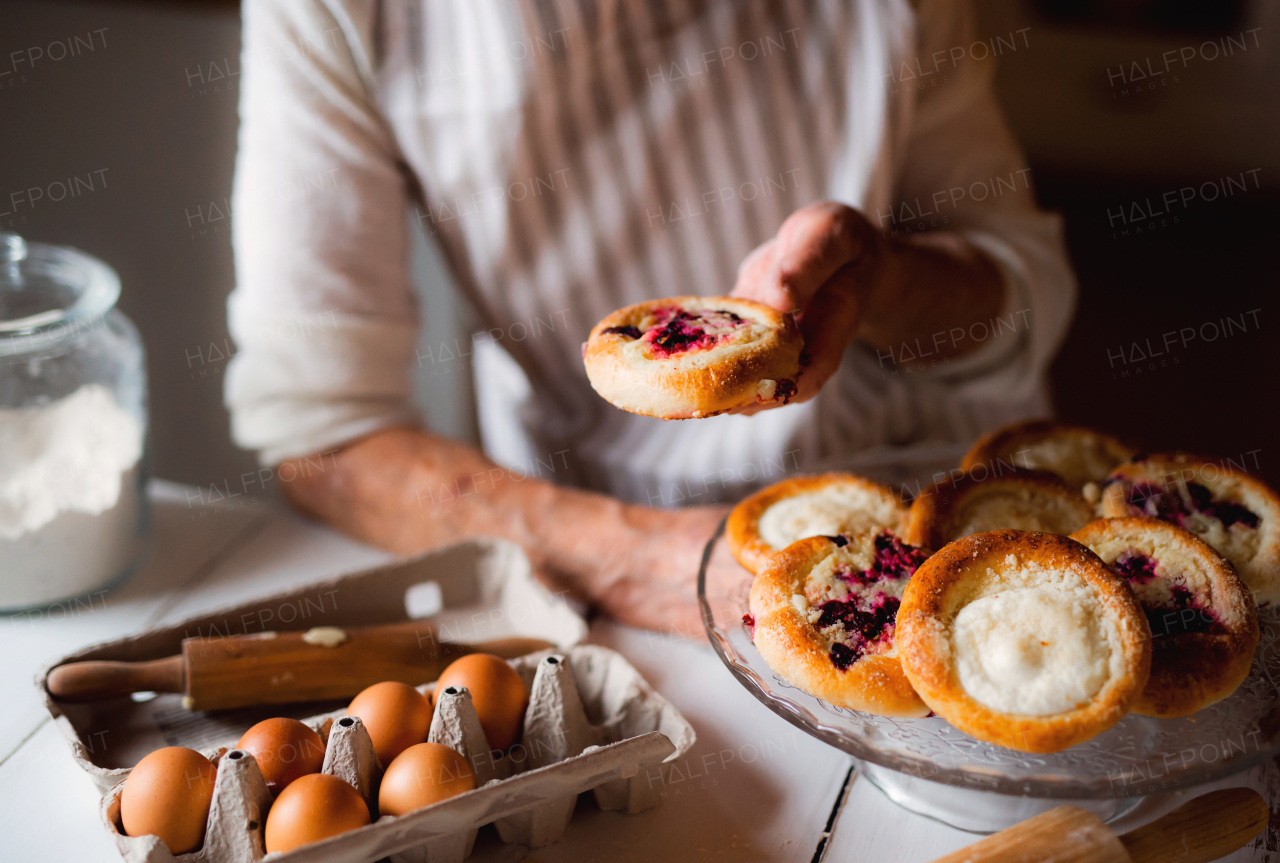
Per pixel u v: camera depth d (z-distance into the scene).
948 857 0.56
